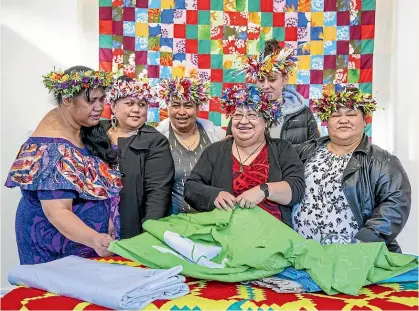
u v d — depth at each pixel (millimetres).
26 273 1808
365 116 2422
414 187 3916
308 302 1621
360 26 3859
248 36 3914
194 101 2887
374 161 2338
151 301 1611
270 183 2176
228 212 2072
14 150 3803
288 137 3197
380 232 2238
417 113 3912
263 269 1792
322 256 1790
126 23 3809
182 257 1886
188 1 3867
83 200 2145
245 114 2225
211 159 2328
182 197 2887
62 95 2107
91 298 1604
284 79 2947
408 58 3893
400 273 1850
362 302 1634
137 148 2666
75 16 3844
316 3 3902
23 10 3791
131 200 2633
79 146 2193
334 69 3900
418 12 3865
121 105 2730
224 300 1631
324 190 2344
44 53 3818
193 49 3887
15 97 3795
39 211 2105
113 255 2164
